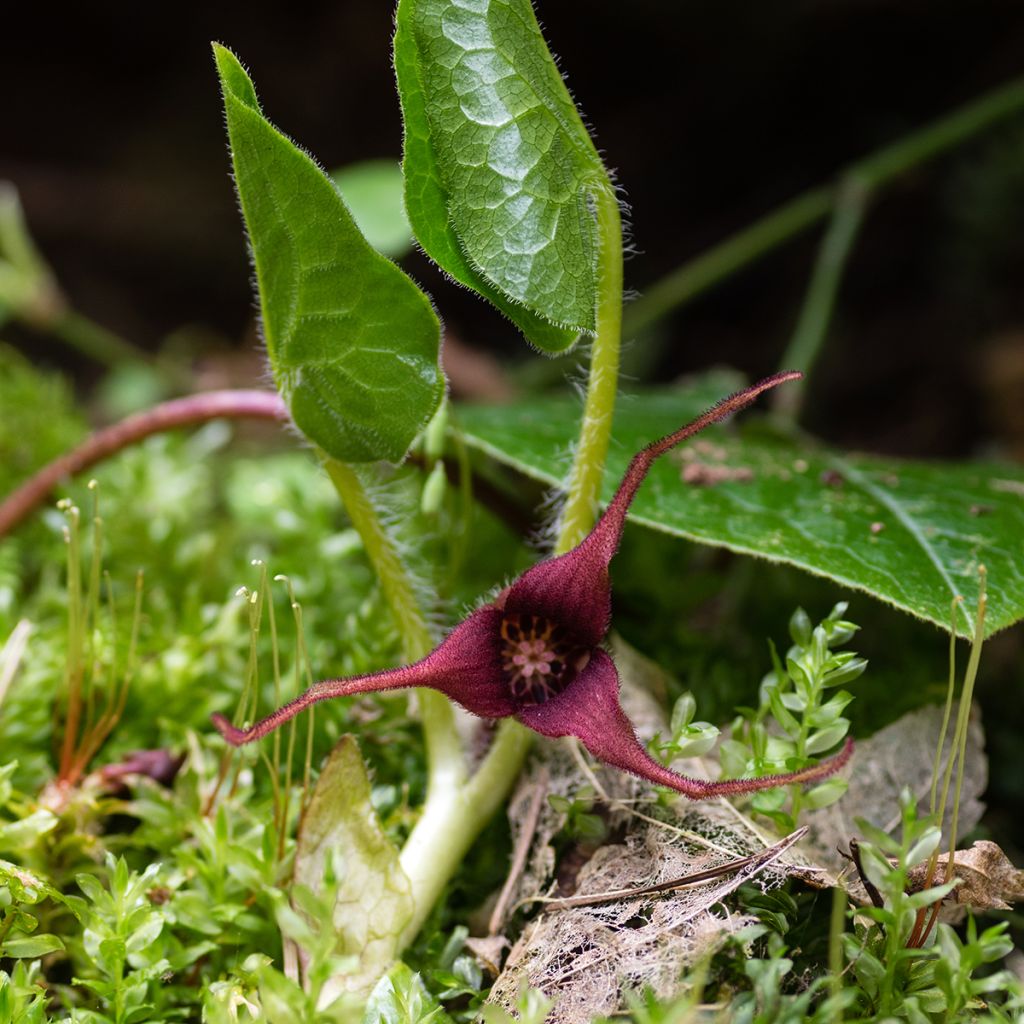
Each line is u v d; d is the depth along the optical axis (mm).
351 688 407
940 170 1047
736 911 408
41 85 1216
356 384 430
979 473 509
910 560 453
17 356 673
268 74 1185
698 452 497
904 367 1047
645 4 1103
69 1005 424
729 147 1149
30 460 580
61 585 538
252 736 404
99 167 1221
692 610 531
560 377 831
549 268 429
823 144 1129
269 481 577
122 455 565
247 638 494
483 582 534
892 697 473
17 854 442
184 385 835
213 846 435
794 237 1114
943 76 1075
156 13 1197
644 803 430
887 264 1081
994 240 1013
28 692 472
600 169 427
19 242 753
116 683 480
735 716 469
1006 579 448
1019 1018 399
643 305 744
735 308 1132
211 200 1206
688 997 392
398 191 643
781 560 449
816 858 424
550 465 472
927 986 406
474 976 424
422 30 423
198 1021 427
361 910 421
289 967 420
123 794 461
